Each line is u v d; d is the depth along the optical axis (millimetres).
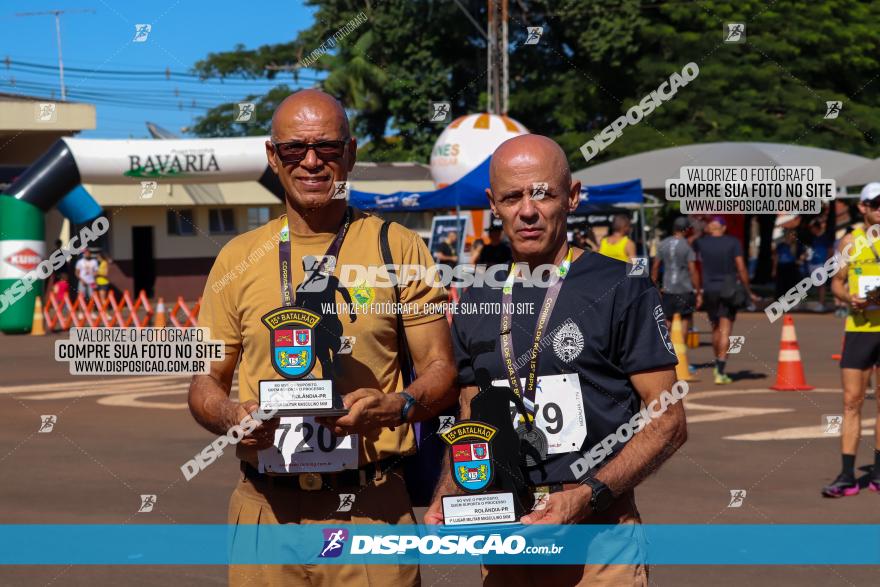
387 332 2959
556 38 30281
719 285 11961
